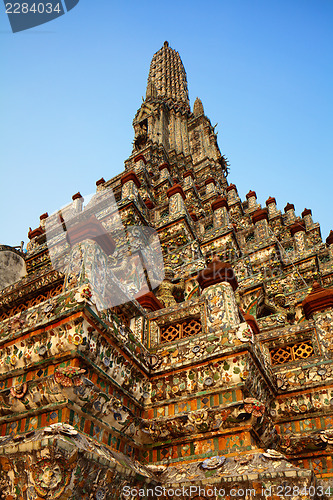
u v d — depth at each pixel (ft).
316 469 19.58
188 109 135.44
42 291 22.45
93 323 16.29
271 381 21.07
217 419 17.06
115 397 16.60
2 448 13.25
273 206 86.22
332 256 60.90
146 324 21.98
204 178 92.32
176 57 172.24
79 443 13.35
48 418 14.90
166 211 45.85
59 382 14.64
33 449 12.60
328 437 19.48
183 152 106.73
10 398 15.61
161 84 149.59
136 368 18.57
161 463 17.47
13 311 23.34
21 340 16.81
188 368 18.81
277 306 33.96
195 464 16.47
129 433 17.39
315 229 73.41
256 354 18.47
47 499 12.51
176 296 31.42
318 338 23.54
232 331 18.69
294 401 21.59
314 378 21.85
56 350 15.81
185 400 18.25
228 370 17.81
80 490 13.05
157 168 83.82
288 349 24.39
